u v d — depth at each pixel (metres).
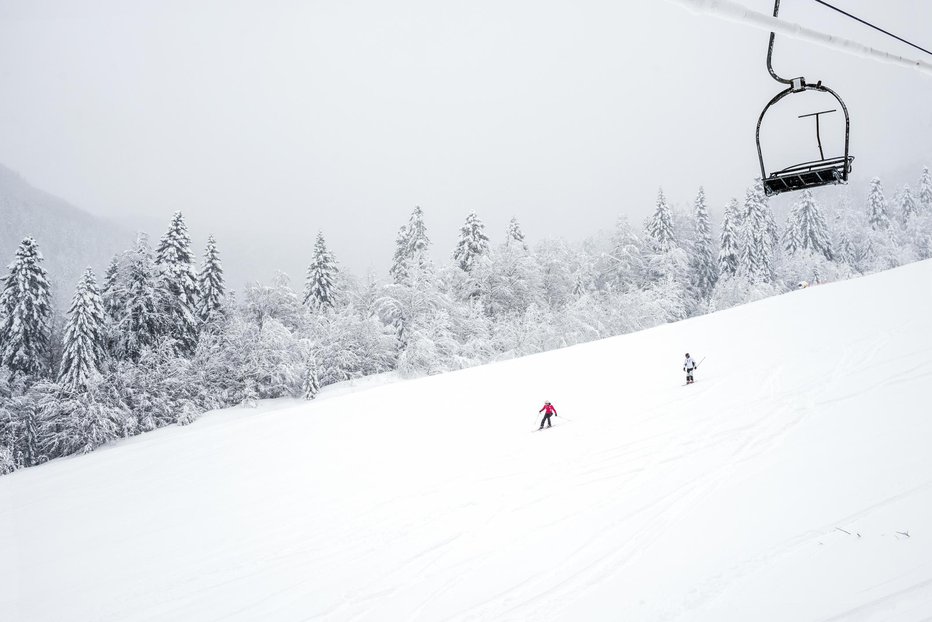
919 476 6.75
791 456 8.88
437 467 13.98
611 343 27.92
